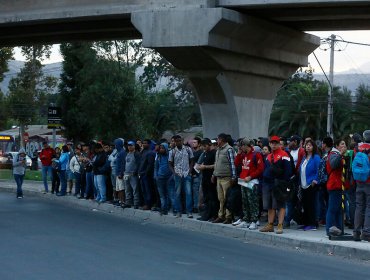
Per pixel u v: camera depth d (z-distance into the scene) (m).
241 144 15.11
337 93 50.38
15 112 66.44
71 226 15.79
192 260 11.17
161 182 17.55
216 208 16.25
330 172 13.34
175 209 17.20
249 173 14.81
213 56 20.75
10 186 28.98
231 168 15.24
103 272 9.82
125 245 12.77
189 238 14.16
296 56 24.89
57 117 27.25
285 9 20.30
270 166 14.09
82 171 22.69
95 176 21.03
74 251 11.82
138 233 14.76
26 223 16.27
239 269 10.45
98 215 18.70
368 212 12.85
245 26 20.50
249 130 23.38
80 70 45.31
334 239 13.11
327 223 13.44
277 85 25.16
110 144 21.48
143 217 18.27
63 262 10.64
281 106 49.59
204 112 23.08
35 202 22.66
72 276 9.47
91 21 24.59
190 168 17.25
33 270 9.90
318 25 22.98
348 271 10.66
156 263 10.75
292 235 13.85
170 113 57.44
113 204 20.36
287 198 13.90
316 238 13.41
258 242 13.89
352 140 14.24
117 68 42.94
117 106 42.56
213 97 22.58
